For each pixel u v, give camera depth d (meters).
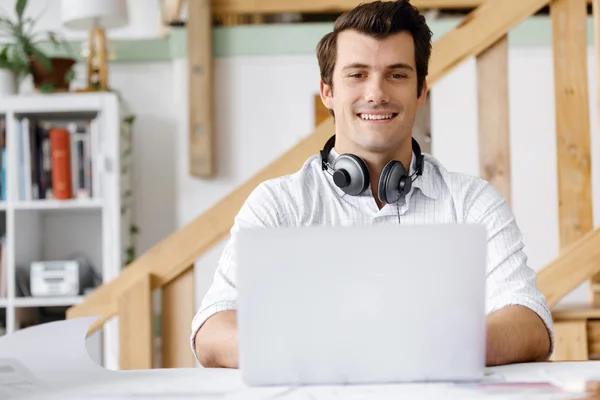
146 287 2.12
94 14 3.38
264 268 0.93
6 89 3.53
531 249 3.80
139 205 3.93
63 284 3.46
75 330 1.30
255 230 0.93
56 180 3.45
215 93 3.76
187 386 0.96
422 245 0.93
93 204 3.45
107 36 4.14
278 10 3.56
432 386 0.93
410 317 0.93
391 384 0.94
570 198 2.22
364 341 0.94
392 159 1.53
